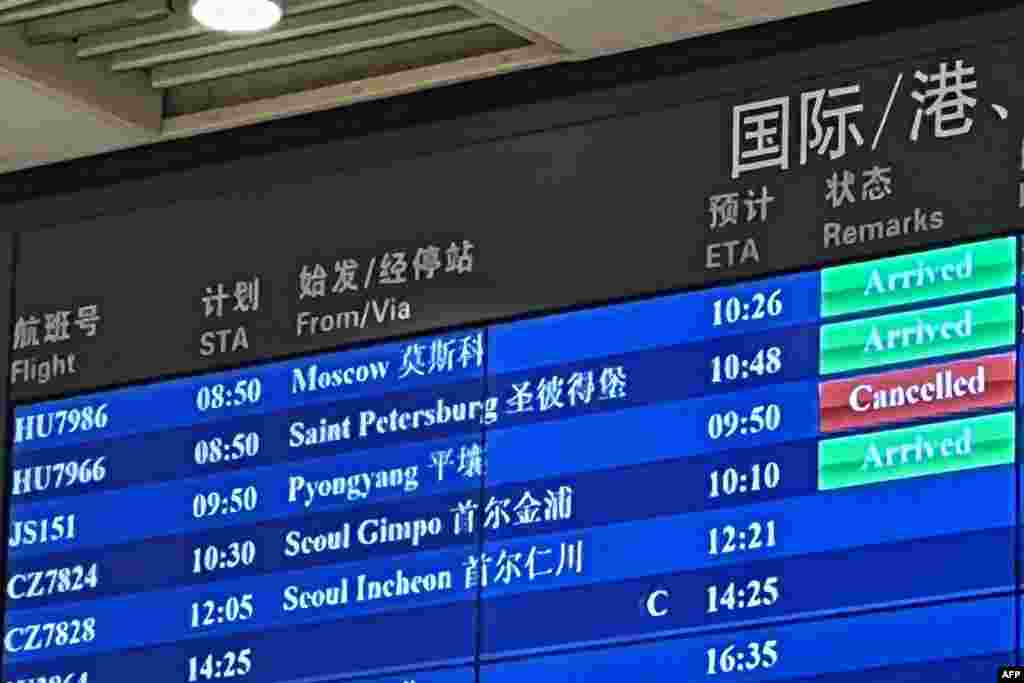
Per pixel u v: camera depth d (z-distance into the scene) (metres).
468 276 6.32
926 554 5.66
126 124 6.65
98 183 6.84
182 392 6.59
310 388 6.44
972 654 5.57
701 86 6.15
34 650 6.61
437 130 6.44
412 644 6.17
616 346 6.11
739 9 6.03
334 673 6.24
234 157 6.68
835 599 5.73
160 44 6.54
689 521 5.93
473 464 6.20
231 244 6.62
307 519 6.36
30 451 6.74
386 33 6.38
